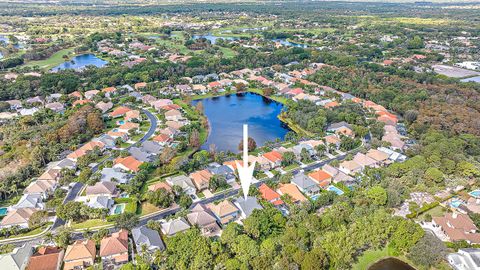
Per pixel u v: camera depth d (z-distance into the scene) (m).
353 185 137.62
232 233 101.19
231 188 138.38
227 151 172.00
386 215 107.19
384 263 100.81
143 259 95.44
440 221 113.00
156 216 120.56
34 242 107.12
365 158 155.88
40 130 178.38
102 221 116.38
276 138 193.12
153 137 183.75
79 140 174.38
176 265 91.19
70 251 98.06
